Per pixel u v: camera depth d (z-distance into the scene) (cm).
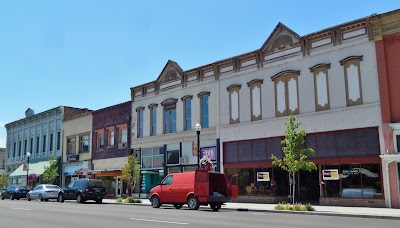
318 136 2438
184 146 3238
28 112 5641
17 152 5662
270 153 2664
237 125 2870
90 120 4334
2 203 2886
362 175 2228
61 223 1376
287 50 2650
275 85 2691
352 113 2298
